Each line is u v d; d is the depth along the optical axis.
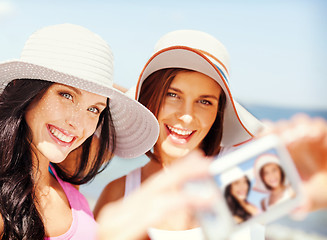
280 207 0.91
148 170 1.90
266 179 0.91
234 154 0.94
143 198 0.78
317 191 0.96
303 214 0.93
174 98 1.72
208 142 1.95
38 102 1.43
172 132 1.77
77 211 1.65
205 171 0.82
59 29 1.52
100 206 1.91
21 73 1.43
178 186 0.80
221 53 1.81
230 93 1.69
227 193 0.90
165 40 1.86
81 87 1.42
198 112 1.72
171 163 1.83
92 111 1.52
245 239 1.64
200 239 1.67
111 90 1.48
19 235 1.38
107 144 1.81
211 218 0.84
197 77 1.67
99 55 1.53
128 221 0.76
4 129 1.41
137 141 1.87
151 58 1.62
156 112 1.75
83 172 1.78
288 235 5.12
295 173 0.92
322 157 1.04
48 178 1.62
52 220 1.55
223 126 2.00
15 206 1.39
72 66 1.46
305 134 1.06
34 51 1.49
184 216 1.69
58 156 1.47
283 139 1.05
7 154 1.41
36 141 1.46
